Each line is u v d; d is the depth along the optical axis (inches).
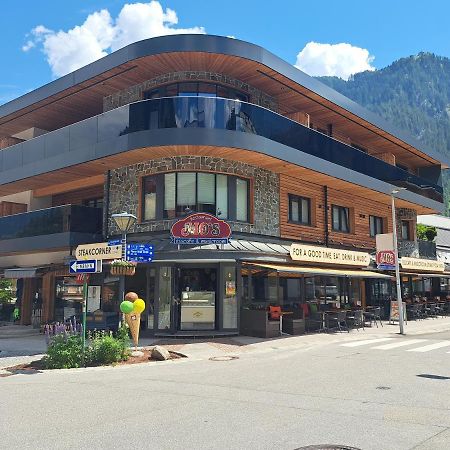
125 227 584.4
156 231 723.4
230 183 746.2
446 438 222.1
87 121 769.6
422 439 220.5
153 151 698.8
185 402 304.5
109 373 436.5
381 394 322.7
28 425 255.6
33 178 869.2
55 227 799.7
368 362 473.7
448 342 655.8
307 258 773.9
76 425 253.8
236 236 733.3
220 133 675.4
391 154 1138.0
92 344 504.4
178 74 762.8
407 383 362.3
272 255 719.7
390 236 877.2
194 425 249.1
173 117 682.8
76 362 478.3
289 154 752.3
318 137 846.5
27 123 1011.3
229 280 716.7
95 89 830.5
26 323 951.0
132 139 687.7
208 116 684.1
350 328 849.5
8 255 986.7
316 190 916.6
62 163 792.3
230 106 696.4
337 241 955.3
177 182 728.3
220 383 372.2
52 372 447.8
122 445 218.1
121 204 777.6
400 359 493.4
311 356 524.7
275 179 824.3
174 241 669.9
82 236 780.0
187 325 710.5
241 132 687.7
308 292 880.3
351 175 899.4
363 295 1045.2
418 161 1314.0
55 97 867.4
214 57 712.4
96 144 738.2
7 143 994.7
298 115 861.2
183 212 721.0
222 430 239.1
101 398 321.4
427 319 1093.8
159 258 674.2
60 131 818.2
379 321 1000.2
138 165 762.8
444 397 312.5
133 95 812.6
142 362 498.6
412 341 669.9
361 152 968.3
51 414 278.7
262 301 776.9
